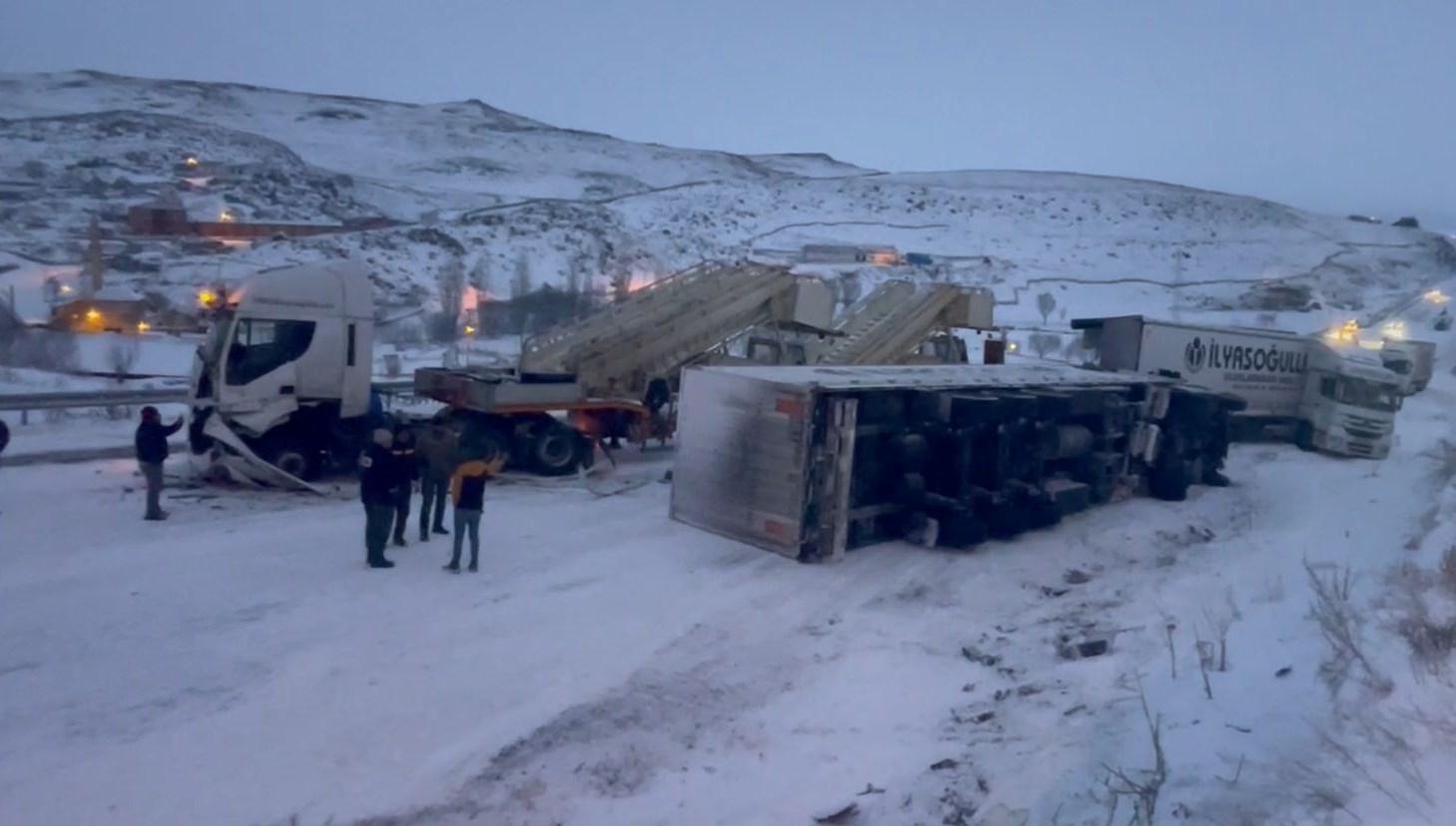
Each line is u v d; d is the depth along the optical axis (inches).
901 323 978.7
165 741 317.1
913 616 482.3
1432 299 3213.6
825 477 565.9
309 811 281.1
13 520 576.4
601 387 820.0
